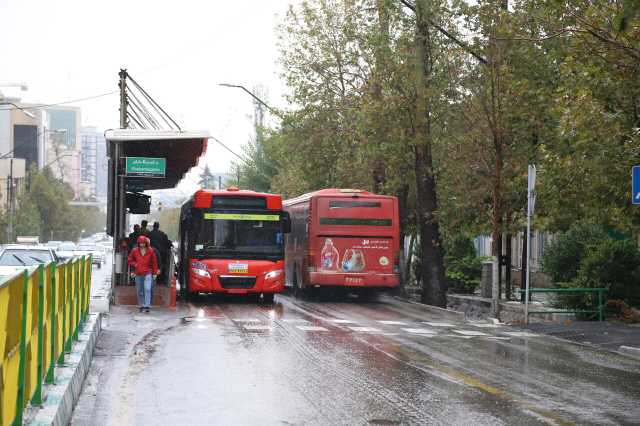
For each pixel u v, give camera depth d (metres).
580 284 22.59
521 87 21.12
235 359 13.57
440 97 26.91
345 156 34.84
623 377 12.60
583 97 17.55
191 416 9.16
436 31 26.52
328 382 11.41
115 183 26.23
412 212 35.38
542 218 21.48
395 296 32.41
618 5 16.73
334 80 35.00
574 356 15.17
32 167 114.88
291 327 19.02
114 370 12.34
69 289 11.57
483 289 31.03
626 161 18.27
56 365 10.22
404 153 28.55
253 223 26.55
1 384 5.51
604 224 20.56
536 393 10.86
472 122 24.86
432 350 15.35
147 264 22.28
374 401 10.08
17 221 90.19
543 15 19.22
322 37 34.72
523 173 23.69
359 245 28.66
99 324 16.88
